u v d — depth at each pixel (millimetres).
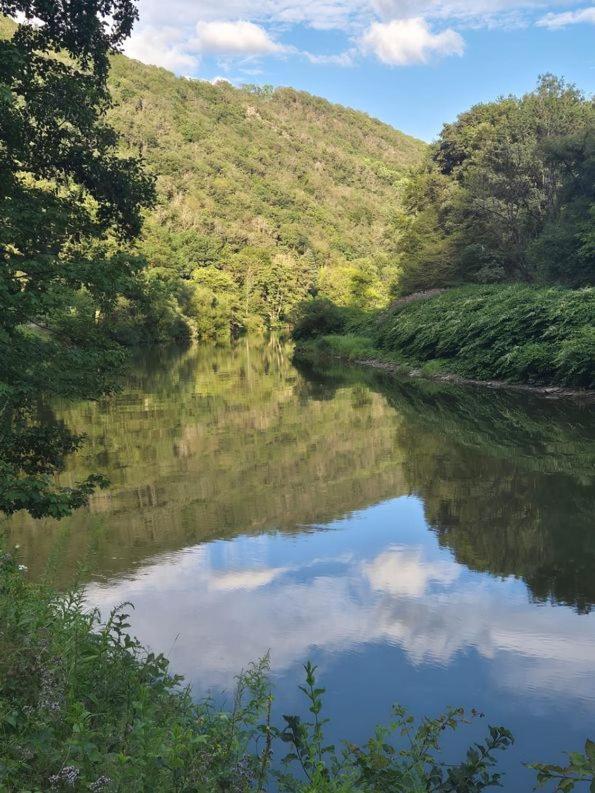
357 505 9781
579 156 30750
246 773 3018
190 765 2693
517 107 44125
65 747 2574
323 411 18578
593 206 25844
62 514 5816
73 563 7543
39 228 7109
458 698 4887
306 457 12891
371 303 59344
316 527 8891
